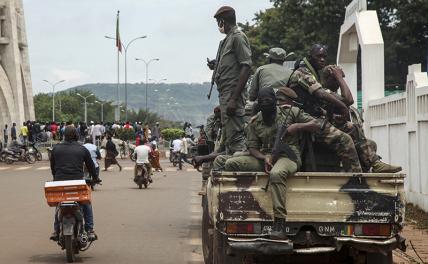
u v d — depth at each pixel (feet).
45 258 38.96
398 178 27.35
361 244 27.37
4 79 189.98
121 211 62.08
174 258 38.91
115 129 195.31
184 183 96.78
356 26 78.54
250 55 37.58
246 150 30.91
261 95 28.78
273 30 174.81
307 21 158.51
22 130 168.86
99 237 46.62
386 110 67.92
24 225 52.60
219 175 27.37
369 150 30.42
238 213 27.25
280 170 27.07
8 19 192.95
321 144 29.60
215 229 29.63
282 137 28.37
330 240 27.66
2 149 150.30
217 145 41.55
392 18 157.28
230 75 37.81
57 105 524.52
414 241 42.47
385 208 27.32
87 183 40.75
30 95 209.77
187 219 56.39
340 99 31.14
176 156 139.03
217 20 38.40
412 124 58.39
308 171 29.32
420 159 56.49
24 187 88.28
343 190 27.43
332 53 157.79
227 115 37.45
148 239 45.80
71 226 37.17
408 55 153.48
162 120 477.36
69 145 39.60
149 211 62.18
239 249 26.91
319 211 27.45
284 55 36.35
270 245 26.94
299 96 31.30
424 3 146.30
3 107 189.98
